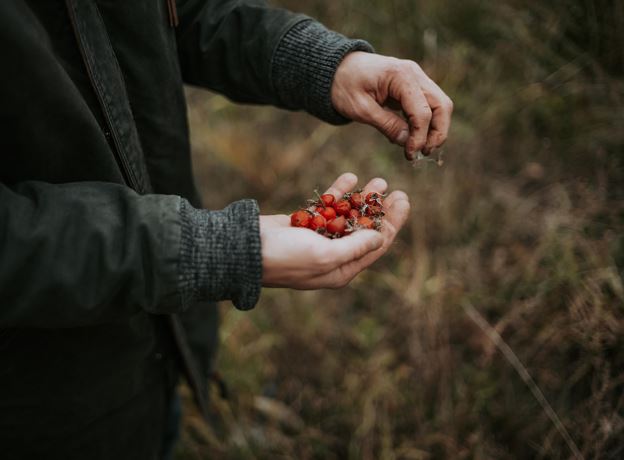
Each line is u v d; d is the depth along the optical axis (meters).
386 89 0.78
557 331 1.08
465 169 1.47
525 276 1.20
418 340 1.22
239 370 1.29
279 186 1.66
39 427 0.75
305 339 1.34
